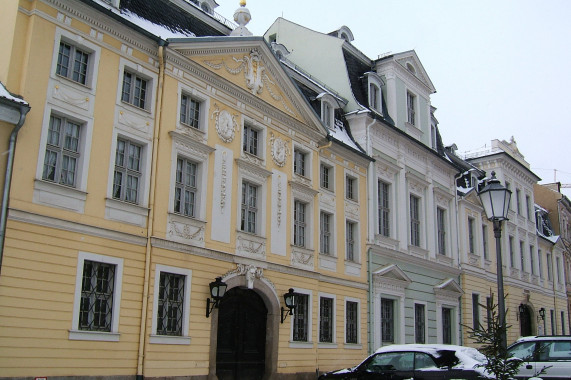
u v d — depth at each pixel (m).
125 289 16.56
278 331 21.39
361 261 26.67
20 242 14.38
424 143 34.09
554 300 49.06
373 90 31.23
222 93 20.61
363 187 27.83
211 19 23.00
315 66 31.53
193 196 19.27
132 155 17.67
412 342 29.12
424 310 30.84
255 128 22.11
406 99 33.03
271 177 22.25
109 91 17.06
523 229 45.12
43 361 14.40
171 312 17.91
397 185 30.36
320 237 24.88
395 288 28.58
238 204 20.59
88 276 15.95
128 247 16.84
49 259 14.91
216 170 19.91
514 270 42.31
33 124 15.03
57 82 15.77
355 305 26.08
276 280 21.64
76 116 16.09
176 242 18.03
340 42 30.94
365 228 27.38
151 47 18.44
